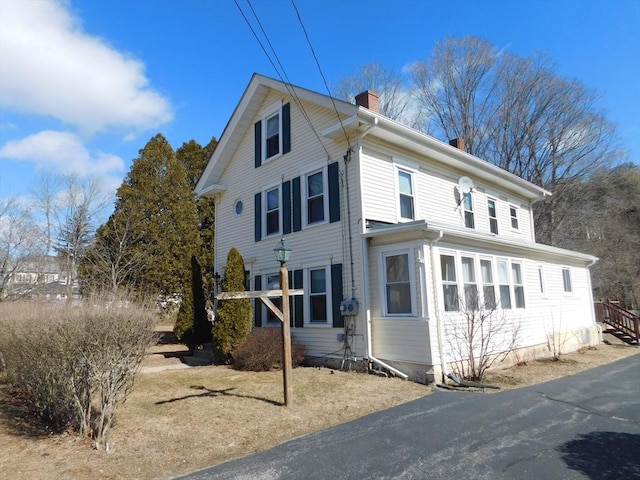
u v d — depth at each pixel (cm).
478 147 3055
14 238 2383
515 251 1312
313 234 1233
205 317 1535
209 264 2281
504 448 530
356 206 1120
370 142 1170
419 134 1217
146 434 579
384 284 1053
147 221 2134
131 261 2038
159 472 471
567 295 1602
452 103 3144
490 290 1174
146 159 2223
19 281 2286
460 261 1077
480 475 451
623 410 708
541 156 2836
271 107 1457
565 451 518
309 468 477
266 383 909
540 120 2834
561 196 2794
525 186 1770
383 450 530
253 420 646
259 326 1400
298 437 589
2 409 720
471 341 980
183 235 2216
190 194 2303
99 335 543
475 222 1518
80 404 560
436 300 980
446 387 906
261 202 1452
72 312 567
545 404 747
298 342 1216
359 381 927
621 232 3111
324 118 1245
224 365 1212
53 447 534
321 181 1240
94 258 2091
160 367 1200
